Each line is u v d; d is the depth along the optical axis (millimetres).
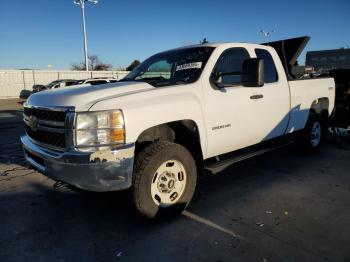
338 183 4645
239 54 4367
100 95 3150
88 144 2947
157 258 2822
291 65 5883
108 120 2957
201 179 4844
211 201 4020
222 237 3148
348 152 6449
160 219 3416
